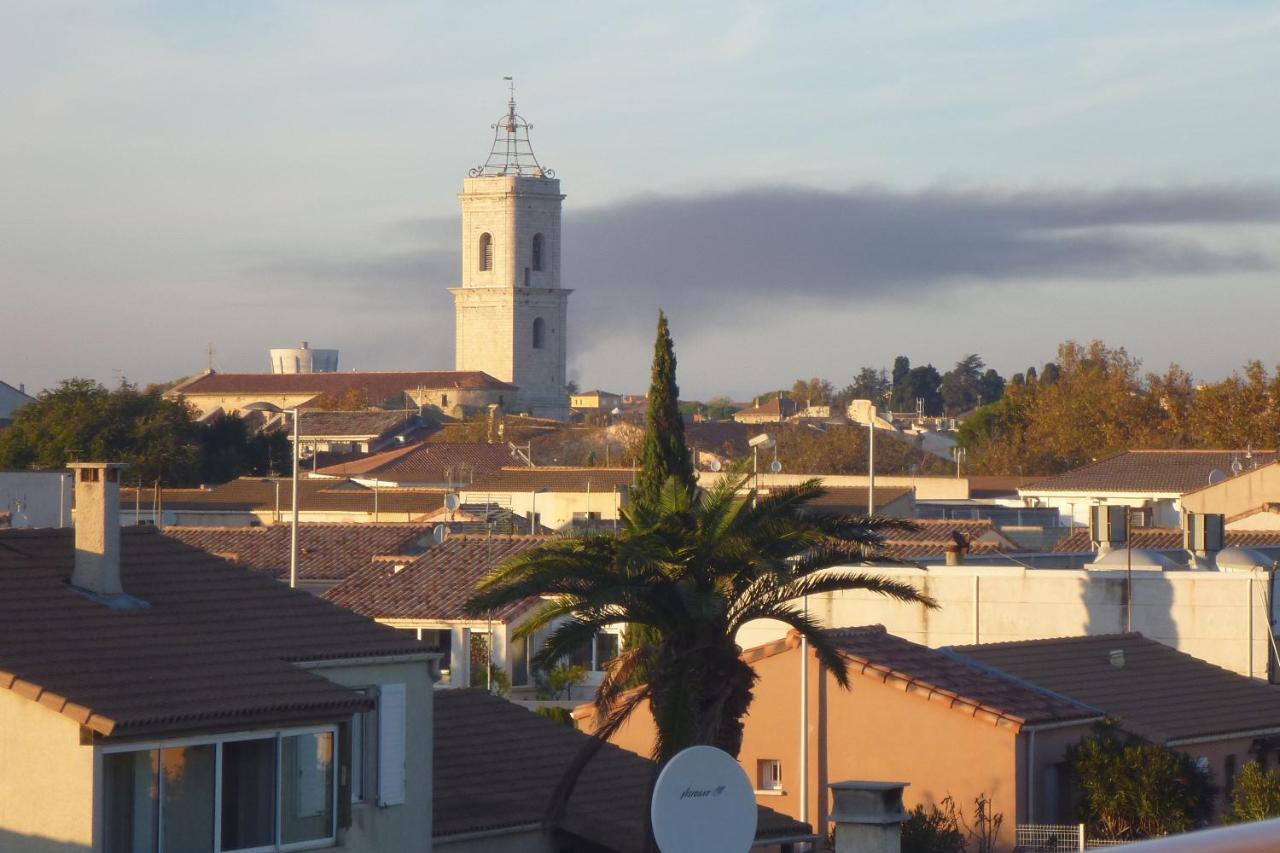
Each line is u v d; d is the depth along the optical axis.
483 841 34.19
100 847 26.72
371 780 32.47
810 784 45.72
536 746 39.88
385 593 68.44
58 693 26.78
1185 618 56.97
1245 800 40.81
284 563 82.81
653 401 54.91
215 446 187.50
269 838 28.77
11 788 27.30
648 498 38.81
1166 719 47.44
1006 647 50.66
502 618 64.81
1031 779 43.75
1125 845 4.96
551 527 117.44
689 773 19.45
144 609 31.72
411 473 157.25
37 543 33.22
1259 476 104.75
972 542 77.75
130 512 119.56
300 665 31.38
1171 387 193.12
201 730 27.66
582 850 36.16
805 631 36.41
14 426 174.62
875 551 42.22
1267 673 55.84
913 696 44.84
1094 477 127.19
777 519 36.22
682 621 35.91
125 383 182.12
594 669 68.44
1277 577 56.97
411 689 33.50
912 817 40.53
